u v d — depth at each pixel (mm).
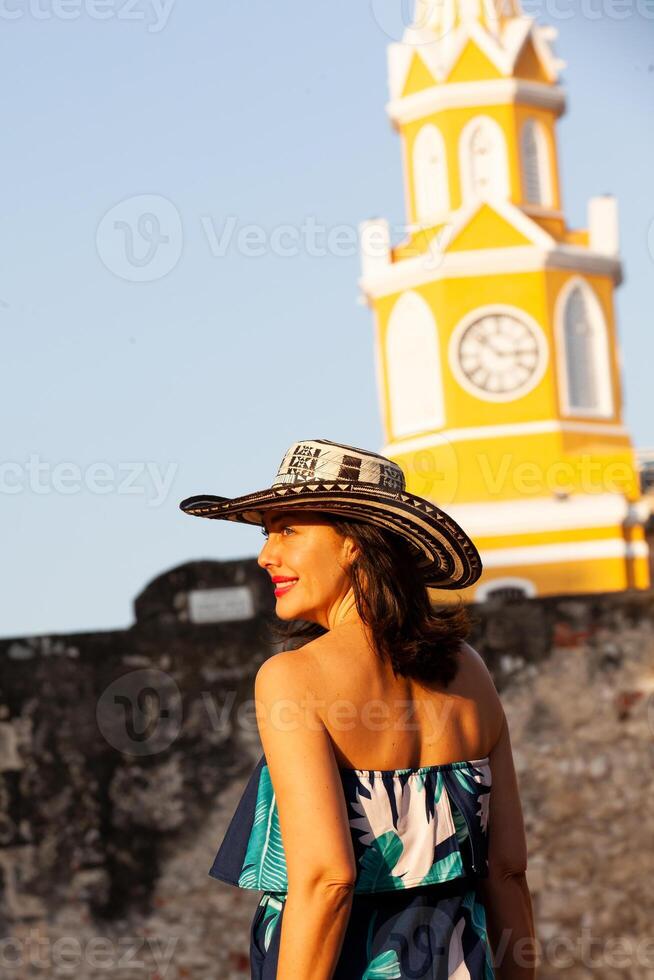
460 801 2189
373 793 2072
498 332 30812
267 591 10398
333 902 1944
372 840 2057
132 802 8648
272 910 2113
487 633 8773
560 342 30875
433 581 2463
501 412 30484
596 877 8586
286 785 1999
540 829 8656
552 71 33438
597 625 8750
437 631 2248
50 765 8656
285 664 2074
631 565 29812
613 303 32062
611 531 29594
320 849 1950
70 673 8727
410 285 31141
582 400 31109
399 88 33281
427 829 2111
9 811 8617
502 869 2389
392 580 2201
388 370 31562
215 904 8562
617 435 31344
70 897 8555
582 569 29578
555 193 33156
